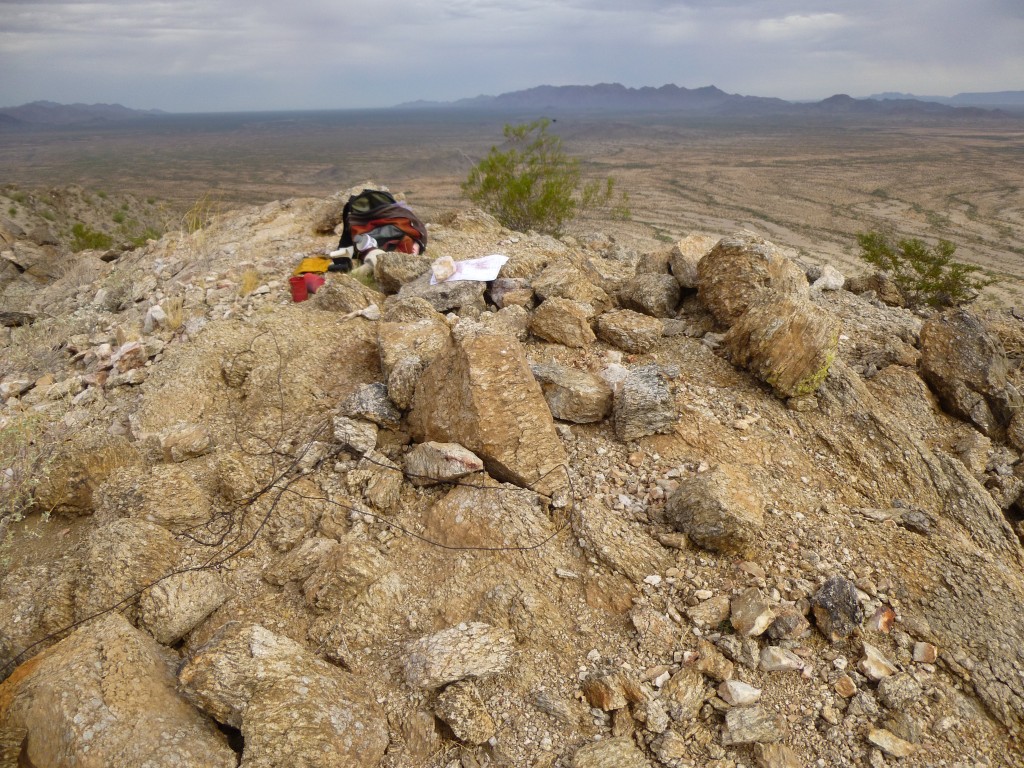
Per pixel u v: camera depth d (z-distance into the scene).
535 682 3.82
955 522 5.14
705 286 7.18
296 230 12.80
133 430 5.86
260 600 4.33
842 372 6.03
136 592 4.23
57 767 3.12
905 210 106.25
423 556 4.55
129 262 13.29
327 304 7.84
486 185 17.70
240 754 3.40
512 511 4.62
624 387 5.54
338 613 4.14
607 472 5.16
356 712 3.53
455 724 3.54
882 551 4.59
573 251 9.80
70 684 3.33
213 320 8.02
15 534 5.01
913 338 7.66
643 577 4.36
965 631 4.07
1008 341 7.72
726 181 153.50
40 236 21.77
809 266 9.52
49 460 5.19
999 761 3.57
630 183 149.50
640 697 3.67
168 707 3.41
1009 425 6.38
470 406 4.85
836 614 4.04
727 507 4.38
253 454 5.47
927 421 6.42
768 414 5.77
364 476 5.03
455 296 7.78
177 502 4.80
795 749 3.59
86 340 8.78
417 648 3.83
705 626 4.08
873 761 3.51
